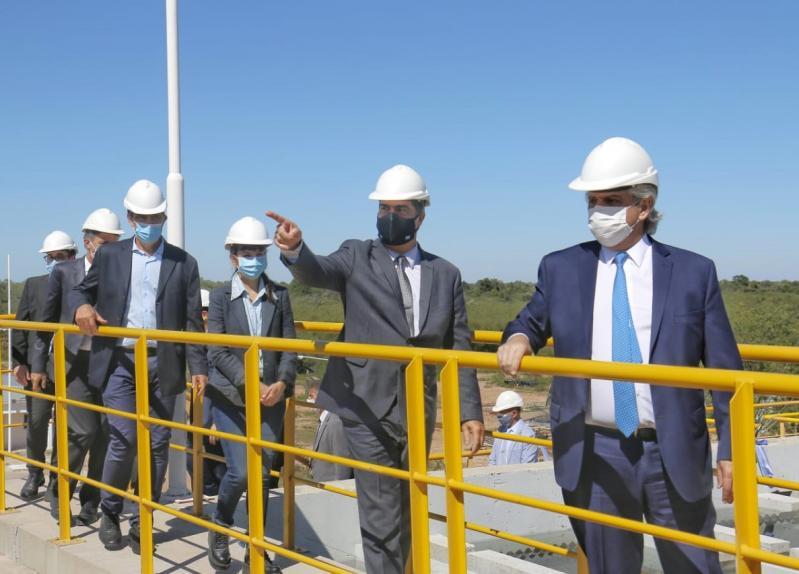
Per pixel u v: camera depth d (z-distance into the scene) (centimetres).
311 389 875
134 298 582
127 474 581
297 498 725
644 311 317
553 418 331
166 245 600
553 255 342
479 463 1223
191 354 578
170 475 747
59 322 679
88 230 671
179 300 591
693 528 315
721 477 305
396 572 444
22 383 758
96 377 581
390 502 443
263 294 557
